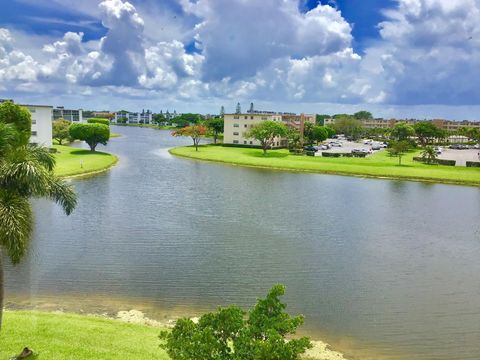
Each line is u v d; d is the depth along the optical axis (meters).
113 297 21.81
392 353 17.55
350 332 19.19
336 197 53.34
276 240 33.28
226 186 59.19
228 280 24.70
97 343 15.62
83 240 31.34
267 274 25.94
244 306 21.38
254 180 65.81
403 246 33.16
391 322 20.28
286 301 22.19
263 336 11.03
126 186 56.00
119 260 27.36
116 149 114.38
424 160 94.38
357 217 42.56
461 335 19.25
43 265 25.77
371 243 33.62
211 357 10.55
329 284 24.77
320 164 85.31
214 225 37.25
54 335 15.95
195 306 21.19
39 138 93.44
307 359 16.70
